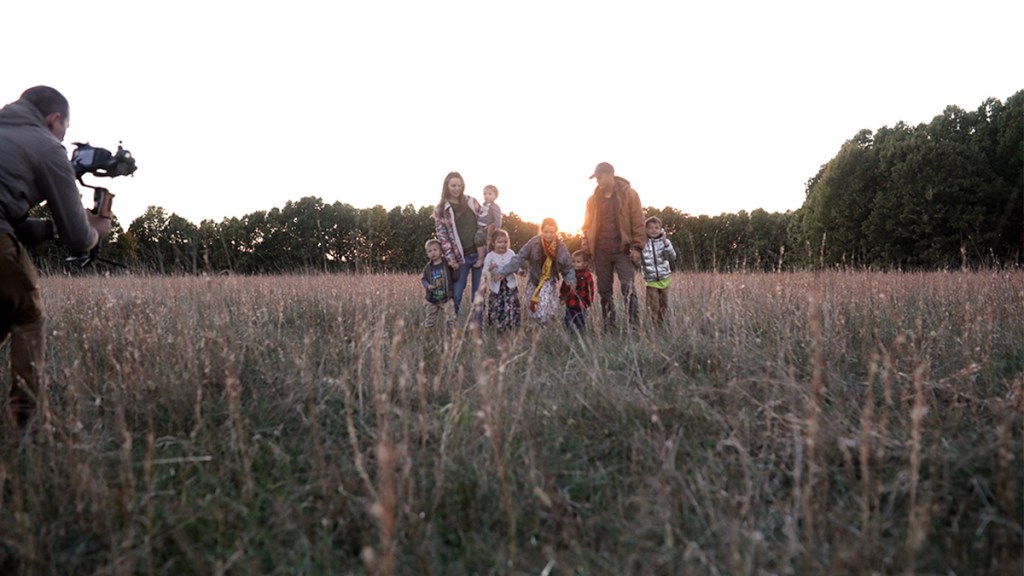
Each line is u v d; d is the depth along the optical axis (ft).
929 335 15.78
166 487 9.95
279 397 13.07
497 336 19.88
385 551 6.20
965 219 100.07
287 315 23.24
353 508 9.09
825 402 12.58
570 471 10.30
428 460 10.39
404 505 8.79
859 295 22.22
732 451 10.88
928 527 8.18
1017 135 105.91
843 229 116.47
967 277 23.13
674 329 17.34
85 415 11.76
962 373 12.61
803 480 9.73
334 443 11.28
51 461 10.02
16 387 11.80
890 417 11.78
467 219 22.63
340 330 16.79
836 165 118.93
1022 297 20.29
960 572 7.70
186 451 10.78
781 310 18.83
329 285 27.35
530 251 21.91
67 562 8.25
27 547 7.98
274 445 10.72
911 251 106.83
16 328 11.79
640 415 12.12
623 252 22.34
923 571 7.72
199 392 11.30
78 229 12.21
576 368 14.62
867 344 16.37
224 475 10.17
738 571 7.26
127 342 14.26
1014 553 7.98
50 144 11.65
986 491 9.19
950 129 119.75
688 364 15.46
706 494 8.97
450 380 13.33
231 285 22.93
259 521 9.20
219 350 14.38
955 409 11.86
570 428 11.93
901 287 26.16
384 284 27.09
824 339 15.76
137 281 22.41
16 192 11.25
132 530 8.05
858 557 7.75
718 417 11.55
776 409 12.01
